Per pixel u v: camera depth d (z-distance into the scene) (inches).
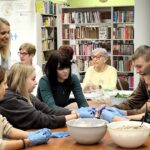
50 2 311.6
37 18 253.3
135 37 235.5
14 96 88.0
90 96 144.8
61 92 122.6
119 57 309.0
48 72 118.9
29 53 167.6
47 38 308.8
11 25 211.8
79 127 70.0
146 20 230.4
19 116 86.4
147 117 83.1
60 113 100.3
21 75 90.0
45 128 82.4
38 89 119.9
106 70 179.0
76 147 70.2
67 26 320.8
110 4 378.6
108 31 308.3
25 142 70.9
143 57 94.7
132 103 114.8
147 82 79.1
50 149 69.3
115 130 68.6
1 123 80.4
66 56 119.3
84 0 383.6
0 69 75.5
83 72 312.7
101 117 91.0
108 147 70.0
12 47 210.1
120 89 179.5
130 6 304.8
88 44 312.3
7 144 69.4
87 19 312.3
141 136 67.4
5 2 210.4
